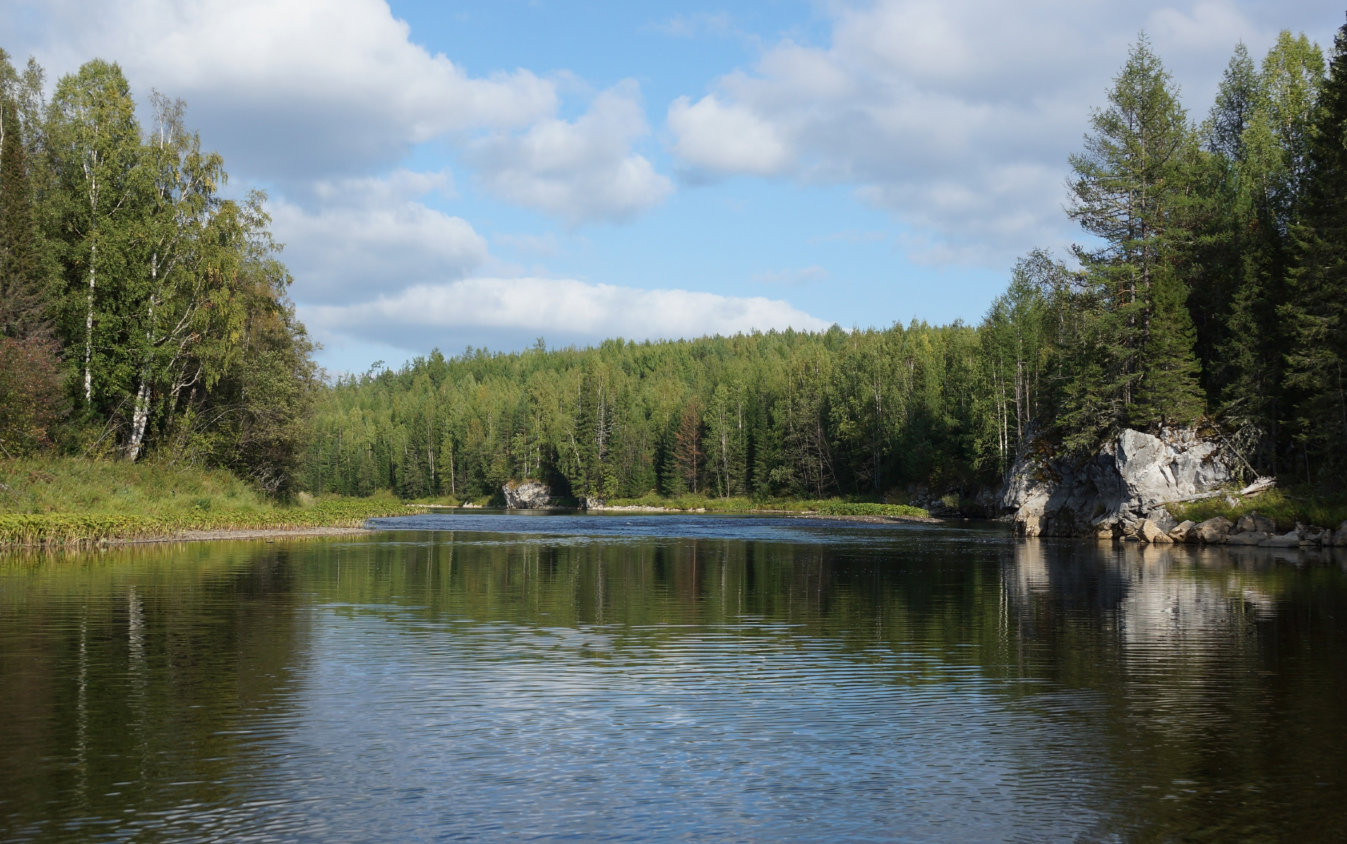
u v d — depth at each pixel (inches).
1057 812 366.0
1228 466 2183.8
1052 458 2620.6
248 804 364.5
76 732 460.4
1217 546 2009.1
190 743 444.5
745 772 412.8
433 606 944.9
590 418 5959.6
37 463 1841.8
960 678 611.5
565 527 3053.6
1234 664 660.1
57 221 2133.4
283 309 2637.8
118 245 2162.9
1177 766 424.2
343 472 7239.2
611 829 344.2
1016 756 438.9
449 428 7121.1
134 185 2228.1
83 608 885.2
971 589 1149.7
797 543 2170.3
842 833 343.3
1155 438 2251.5
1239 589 1143.6
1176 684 594.2
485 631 788.6
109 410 2306.8
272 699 533.3
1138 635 788.6
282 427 2581.2
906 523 3474.4
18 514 1601.9
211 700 528.7
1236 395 2217.0
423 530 2701.8
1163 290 2288.4
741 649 714.2
